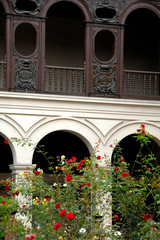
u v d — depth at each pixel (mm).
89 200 10273
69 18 17469
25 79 14312
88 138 14656
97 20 14984
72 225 9539
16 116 14125
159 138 15250
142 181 10539
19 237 9141
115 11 15133
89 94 14812
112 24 15086
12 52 14266
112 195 10531
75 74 17094
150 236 9539
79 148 17609
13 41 14281
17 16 14344
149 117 15180
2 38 16625
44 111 14352
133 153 17953
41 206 9844
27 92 14305
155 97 15445
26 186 10562
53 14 17125
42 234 9195
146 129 15156
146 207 10336
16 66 14266
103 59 17656
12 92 14039
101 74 14945
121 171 10617
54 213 9805
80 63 17406
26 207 10195
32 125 14227
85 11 14914
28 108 14219
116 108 14914
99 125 14758
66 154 17516
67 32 17422
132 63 17797
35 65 14430
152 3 15508
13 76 14227
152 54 18016
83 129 14656
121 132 14945
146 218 9828
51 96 14344
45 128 14352
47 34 17234
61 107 14477
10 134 14078
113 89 15000
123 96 15102
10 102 14086
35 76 14414
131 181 10422
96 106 14750
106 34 17734
